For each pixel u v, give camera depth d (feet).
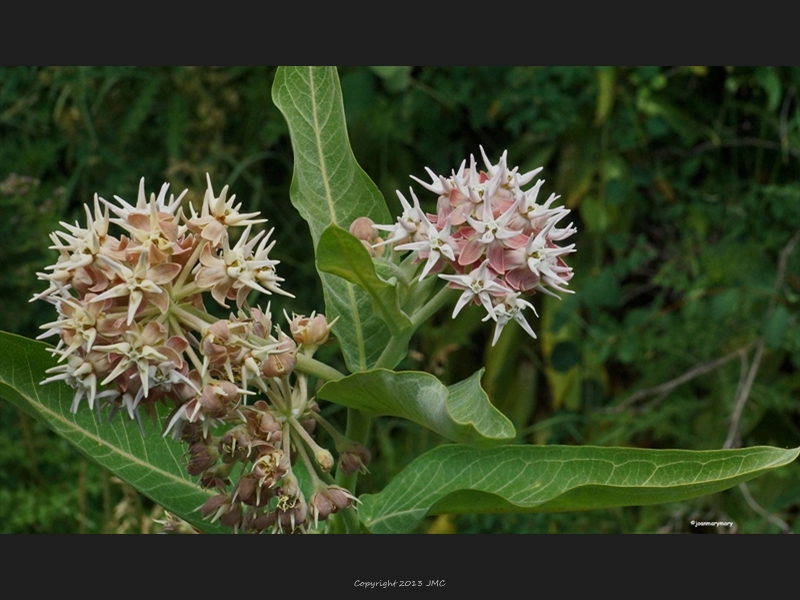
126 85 4.22
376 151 4.19
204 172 4.06
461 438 1.57
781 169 4.10
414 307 1.78
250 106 4.23
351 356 1.86
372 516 1.92
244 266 1.66
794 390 3.97
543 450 1.91
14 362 1.84
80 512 3.65
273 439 1.69
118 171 4.20
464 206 1.73
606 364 4.20
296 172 1.89
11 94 4.19
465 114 4.25
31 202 3.98
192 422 1.64
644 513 3.86
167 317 1.65
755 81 4.00
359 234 1.80
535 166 4.03
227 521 1.71
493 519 3.94
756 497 3.84
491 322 4.12
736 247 3.93
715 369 3.93
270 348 1.66
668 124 3.97
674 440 4.06
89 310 1.61
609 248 4.15
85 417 1.87
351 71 4.13
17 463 3.85
